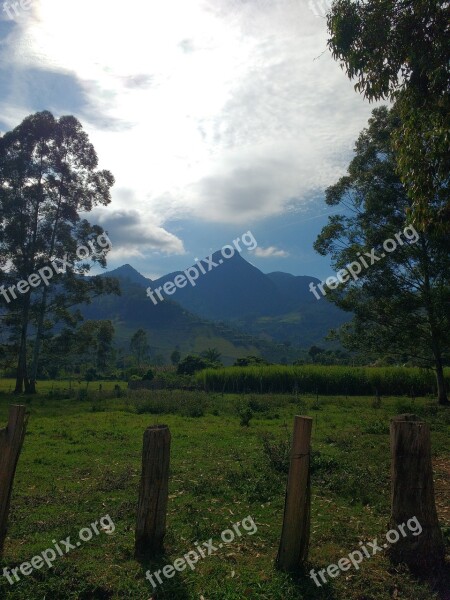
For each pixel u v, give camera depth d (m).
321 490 7.92
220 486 8.14
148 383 38.84
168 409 21.52
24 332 34.22
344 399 28.02
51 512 7.01
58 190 34.69
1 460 4.95
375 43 8.08
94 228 35.97
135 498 7.58
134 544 5.54
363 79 8.60
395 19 8.02
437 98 7.95
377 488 7.98
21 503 7.44
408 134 8.49
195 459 10.39
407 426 5.12
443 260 20.88
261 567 5.10
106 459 10.77
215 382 38.38
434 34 7.78
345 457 10.12
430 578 4.79
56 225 34.94
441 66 7.45
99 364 45.94
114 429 15.37
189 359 51.88
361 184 23.19
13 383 47.84
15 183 34.06
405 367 35.75
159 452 5.36
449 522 6.45
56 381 56.22
